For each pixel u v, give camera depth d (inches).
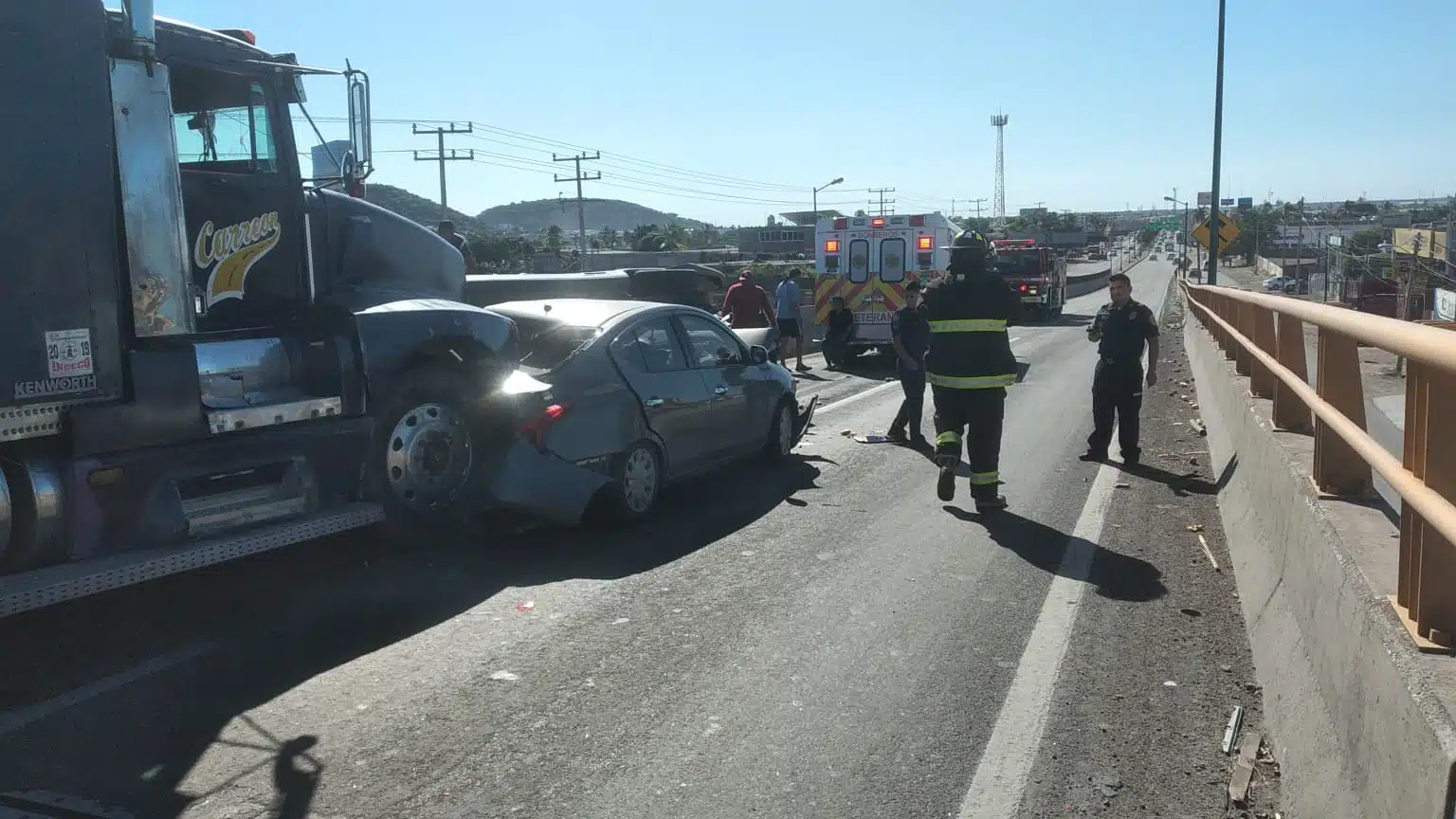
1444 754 93.4
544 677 198.8
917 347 449.4
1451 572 111.3
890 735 175.3
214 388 237.9
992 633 221.9
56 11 201.2
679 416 335.3
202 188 247.8
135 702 187.2
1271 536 220.4
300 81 271.4
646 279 619.8
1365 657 123.1
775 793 156.6
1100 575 262.2
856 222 802.8
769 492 358.9
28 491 199.9
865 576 261.6
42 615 232.7
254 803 152.9
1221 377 426.9
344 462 262.5
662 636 220.2
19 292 197.0
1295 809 141.8
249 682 196.5
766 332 457.7
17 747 169.8
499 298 504.7
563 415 293.6
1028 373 748.6
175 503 223.9
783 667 203.5
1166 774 161.9
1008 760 166.6
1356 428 154.6
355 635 221.1
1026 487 365.7
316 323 266.8
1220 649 211.9
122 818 148.3
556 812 151.3
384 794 155.8
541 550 287.3
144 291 223.1
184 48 240.1
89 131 207.0
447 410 288.8
